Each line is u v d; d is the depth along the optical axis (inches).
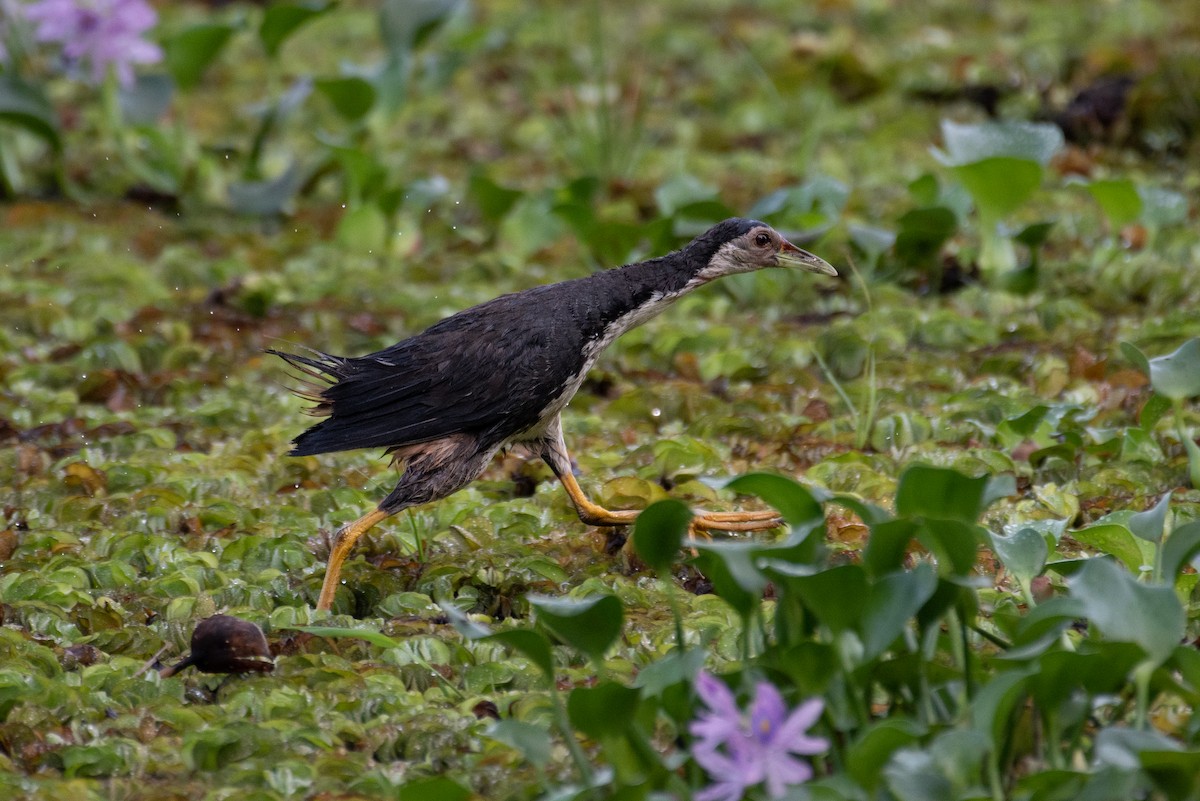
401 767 274.8
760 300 583.2
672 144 796.6
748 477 268.1
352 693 299.1
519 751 269.7
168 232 673.0
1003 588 340.8
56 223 671.8
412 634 326.6
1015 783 247.3
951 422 442.9
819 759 248.1
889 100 831.7
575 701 240.5
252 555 365.7
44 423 462.9
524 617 342.6
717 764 225.5
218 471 418.3
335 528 386.3
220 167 760.3
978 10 987.3
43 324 551.2
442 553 373.7
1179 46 816.3
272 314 567.2
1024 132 583.8
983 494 264.8
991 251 573.0
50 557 365.1
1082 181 622.2
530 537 382.6
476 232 672.4
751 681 252.7
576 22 1005.2
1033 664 236.5
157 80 735.1
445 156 783.1
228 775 268.5
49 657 308.0
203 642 307.0
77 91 877.8
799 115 818.2
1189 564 324.5
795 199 589.9
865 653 242.5
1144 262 561.9
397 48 709.9
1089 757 254.1
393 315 561.6
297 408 474.9
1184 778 225.3
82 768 272.1
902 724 227.3
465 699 299.7
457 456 362.0
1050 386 472.1
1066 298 557.9
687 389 471.2
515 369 359.6
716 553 249.9
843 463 408.5
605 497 389.4
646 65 910.4
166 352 526.9
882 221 650.2
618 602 245.6
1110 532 323.9
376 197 636.7
